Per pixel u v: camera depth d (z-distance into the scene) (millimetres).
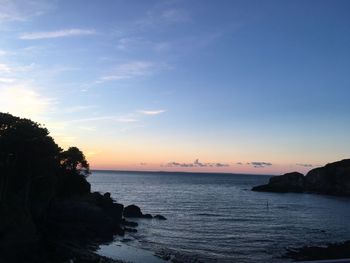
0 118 61312
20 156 59625
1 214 47375
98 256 52344
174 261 52688
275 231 81875
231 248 62250
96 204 90375
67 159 90188
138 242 66250
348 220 104188
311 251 57688
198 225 88812
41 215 67000
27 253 47188
